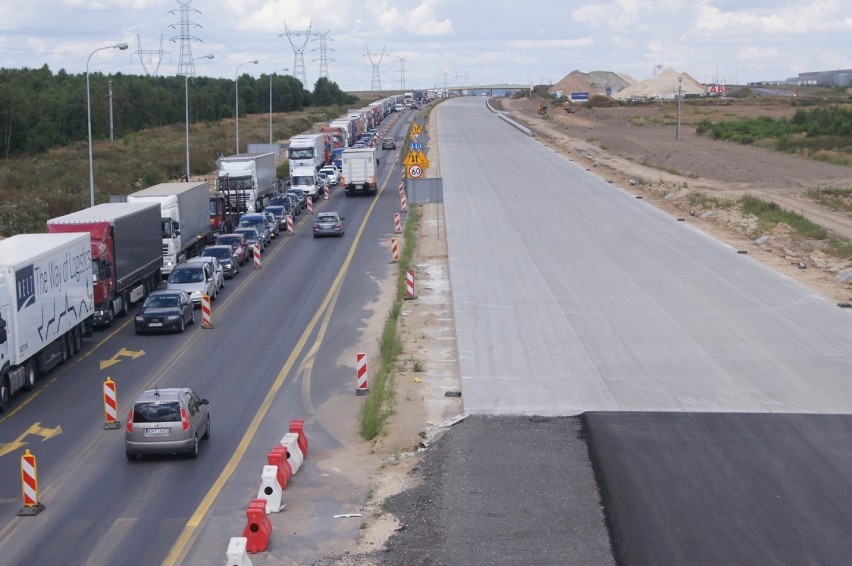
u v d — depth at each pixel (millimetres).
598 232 52875
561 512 17719
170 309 35094
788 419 23188
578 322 33281
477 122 162625
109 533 17672
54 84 141375
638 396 25062
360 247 54094
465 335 31719
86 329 34531
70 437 23719
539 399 24875
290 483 20172
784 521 17266
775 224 53469
